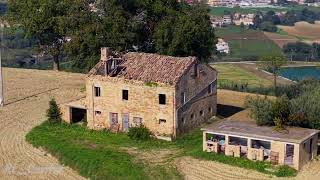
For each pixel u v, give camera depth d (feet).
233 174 161.17
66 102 221.66
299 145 161.07
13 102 241.76
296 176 158.81
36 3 297.74
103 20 263.08
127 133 195.21
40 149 186.80
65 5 293.23
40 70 323.37
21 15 303.89
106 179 161.07
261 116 180.86
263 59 317.42
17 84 278.67
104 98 198.29
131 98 193.67
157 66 196.44
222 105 238.27
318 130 176.76
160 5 269.64
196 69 199.82
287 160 164.35
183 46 248.32
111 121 198.80
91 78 198.90
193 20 257.96
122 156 174.91
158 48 251.80
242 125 180.14
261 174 160.45
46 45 312.71
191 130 199.52
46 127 205.67
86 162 170.40
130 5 269.44
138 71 195.93
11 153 183.32
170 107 188.34
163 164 168.96
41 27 293.84
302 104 188.75
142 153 178.50
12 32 321.11
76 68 311.27
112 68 199.52
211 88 212.23
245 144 175.42
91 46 254.47
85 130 201.26
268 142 173.58
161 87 188.24
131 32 261.65
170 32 249.55
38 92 260.42
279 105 181.47
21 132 202.59
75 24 273.33
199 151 177.47
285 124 180.65
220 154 173.78
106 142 189.16
